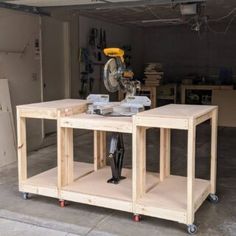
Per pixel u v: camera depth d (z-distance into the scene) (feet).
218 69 34.55
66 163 11.57
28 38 18.95
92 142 20.93
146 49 36.45
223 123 26.66
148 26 34.42
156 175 12.60
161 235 9.62
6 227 10.31
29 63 19.13
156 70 29.07
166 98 31.99
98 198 10.70
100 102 12.31
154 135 23.04
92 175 12.60
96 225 10.23
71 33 23.88
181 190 11.09
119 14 25.75
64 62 23.67
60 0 16.53
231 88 28.25
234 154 18.22
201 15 22.62
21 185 12.03
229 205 11.61
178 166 16.08
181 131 24.08
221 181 14.03
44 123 21.84
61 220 10.54
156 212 9.95
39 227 10.29
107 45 29.25
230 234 9.67
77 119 10.85
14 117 18.04
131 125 10.05
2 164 16.21
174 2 17.03
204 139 21.53
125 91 12.05
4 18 17.22
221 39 34.06
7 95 17.15
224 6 22.94
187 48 35.29
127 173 12.84
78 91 25.02
